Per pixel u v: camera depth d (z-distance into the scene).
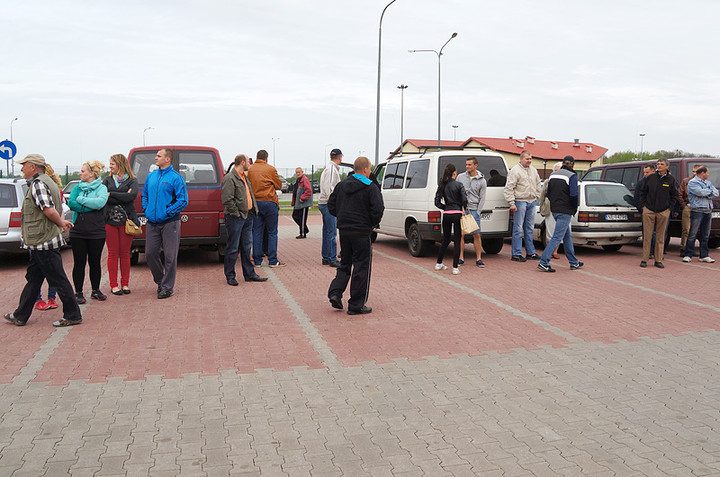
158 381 4.62
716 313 6.93
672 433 3.74
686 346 5.62
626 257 11.93
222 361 5.12
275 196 10.47
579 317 6.72
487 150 12.06
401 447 3.52
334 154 10.41
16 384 4.54
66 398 4.26
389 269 10.20
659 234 10.39
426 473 3.21
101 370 4.88
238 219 8.62
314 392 4.41
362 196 6.70
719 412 4.07
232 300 7.66
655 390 4.49
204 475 3.19
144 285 8.80
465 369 4.94
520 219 11.07
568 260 10.55
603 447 3.54
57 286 6.21
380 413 4.03
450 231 9.77
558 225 9.81
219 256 11.18
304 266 10.71
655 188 10.27
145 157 10.38
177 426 3.80
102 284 8.90
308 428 3.78
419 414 4.01
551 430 3.77
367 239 6.75
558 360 5.19
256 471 3.23
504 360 5.18
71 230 7.36
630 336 5.95
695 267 10.52
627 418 3.97
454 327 6.28
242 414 4.00
